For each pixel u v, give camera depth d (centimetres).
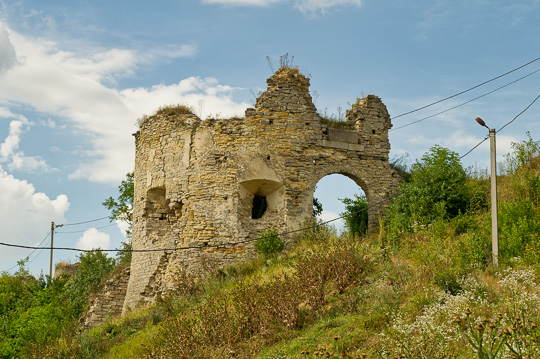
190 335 1752
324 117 2744
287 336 1630
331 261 1919
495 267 1758
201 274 2428
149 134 2783
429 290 1608
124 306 2686
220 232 2497
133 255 2753
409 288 1675
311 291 1759
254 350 1612
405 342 1270
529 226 1906
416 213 2389
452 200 2406
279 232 2500
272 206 2569
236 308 1825
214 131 2598
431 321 1344
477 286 1556
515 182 2314
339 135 2647
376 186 2650
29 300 2998
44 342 2348
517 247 1833
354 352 1392
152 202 2734
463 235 2047
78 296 3186
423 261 1859
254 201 2697
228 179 2538
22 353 2355
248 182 2536
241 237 2483
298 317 1698
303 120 2616
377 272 1877
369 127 2703
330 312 1703
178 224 2588
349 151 2647
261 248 2400
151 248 2656
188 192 2577
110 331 2283
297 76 2675
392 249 2153
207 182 2550
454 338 1261
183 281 2334
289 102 2620
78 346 2153
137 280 2667
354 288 1798
